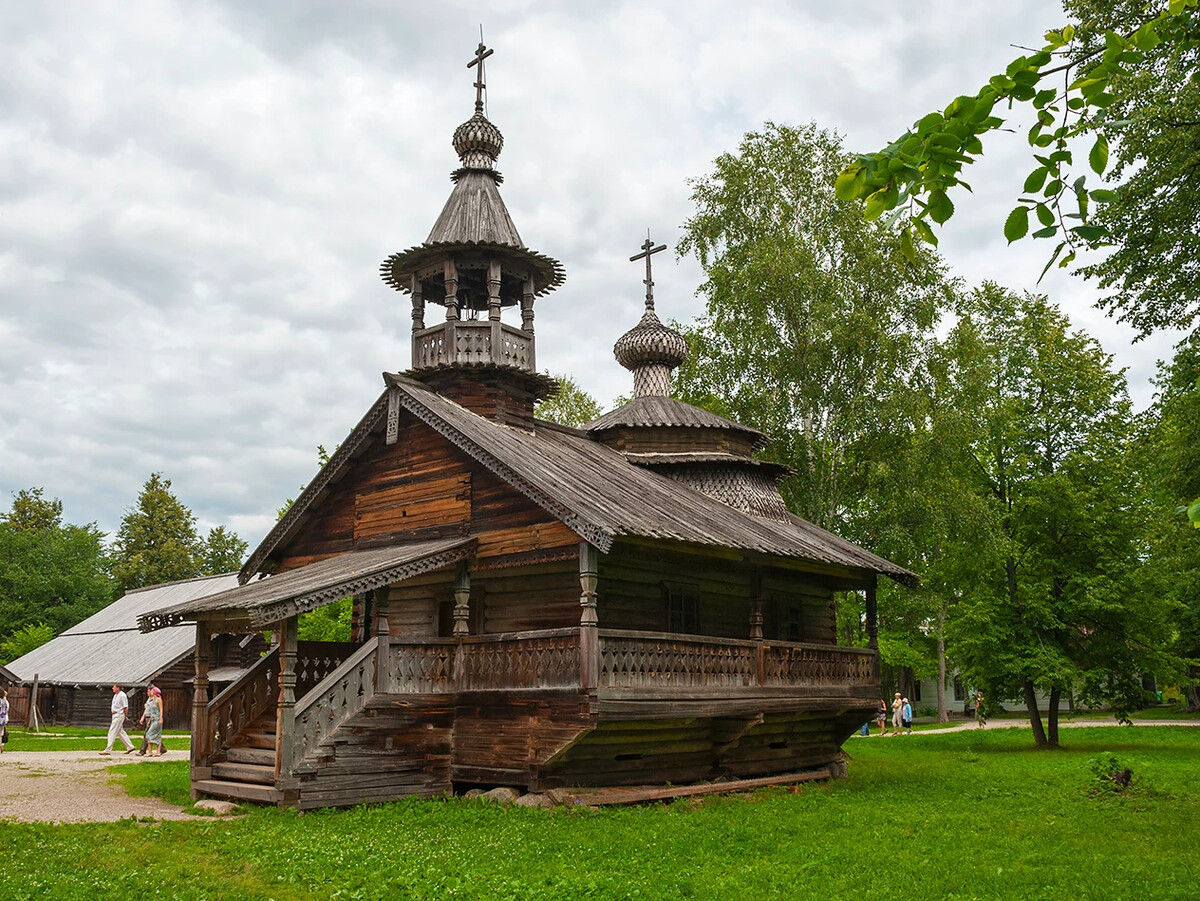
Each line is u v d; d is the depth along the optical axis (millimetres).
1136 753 30359
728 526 20688
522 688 17250
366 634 22469
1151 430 28781
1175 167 18703
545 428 25188
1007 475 35688
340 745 16625
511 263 23484
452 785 18047
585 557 16859
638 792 17875
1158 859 13211
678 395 37625
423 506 20594
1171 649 47000
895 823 16203
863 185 5902
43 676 52125
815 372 33781
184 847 12891
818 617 26031
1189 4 6227
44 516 89188
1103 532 33375
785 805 18141
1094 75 6102
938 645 53500
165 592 56156
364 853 12430
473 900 10523
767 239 34375
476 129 24406
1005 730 40906
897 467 32594
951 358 34156
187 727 45969
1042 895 11219
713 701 18500
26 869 11102
